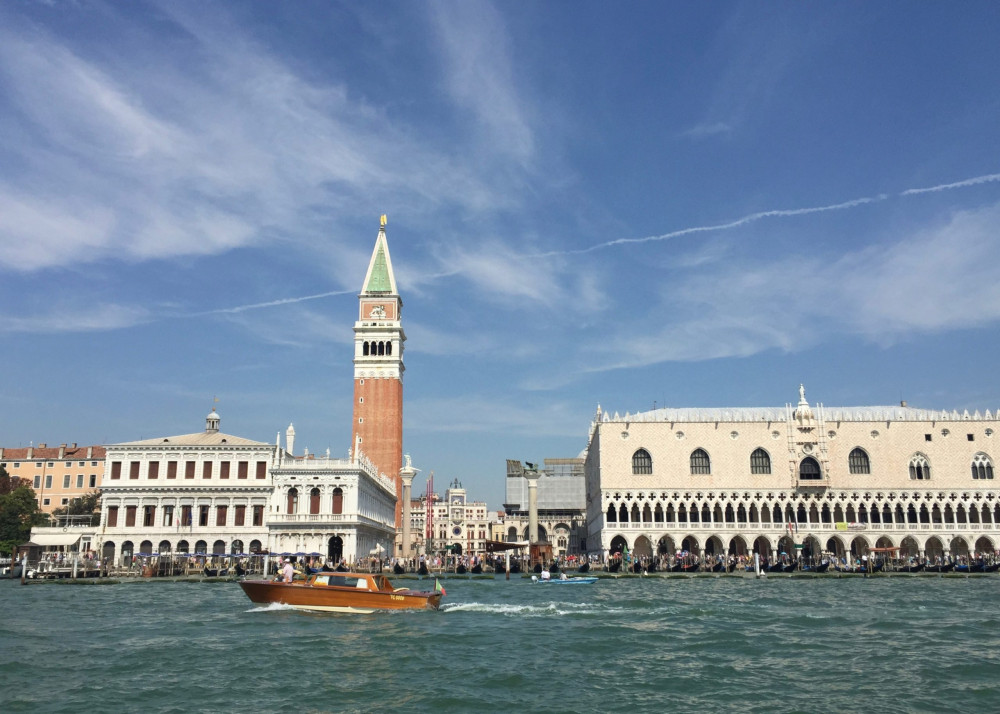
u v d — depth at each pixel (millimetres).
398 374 161250
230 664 35844
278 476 115812
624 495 133500
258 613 53938
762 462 133875
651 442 135125
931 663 36656
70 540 111938
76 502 151500
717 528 131125
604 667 35938
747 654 39281
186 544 114312
